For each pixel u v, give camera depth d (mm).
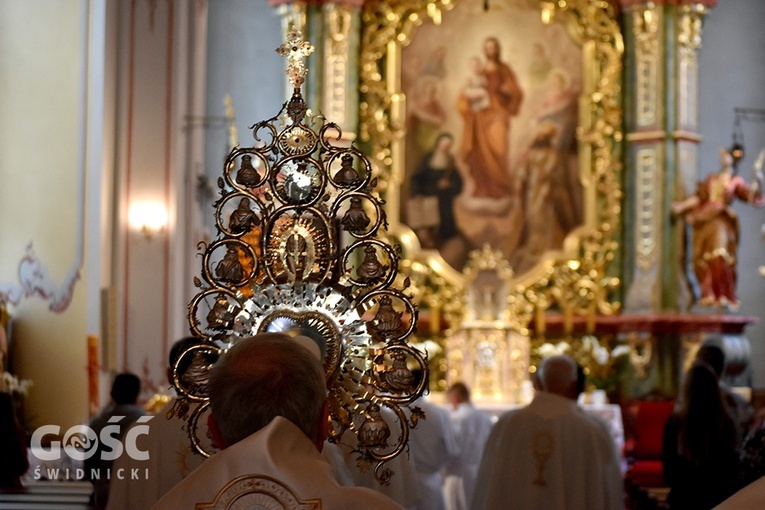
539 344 23125
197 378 4496
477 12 23828
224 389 3488
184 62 20719
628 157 23469
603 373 22922
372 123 23422
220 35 23609
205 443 5934
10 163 18344
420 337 23000
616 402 22922
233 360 3531
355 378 4426
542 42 23812
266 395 3455
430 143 23672
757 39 24594
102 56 18297
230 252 4547
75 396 17781
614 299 23359
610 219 23422
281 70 23594
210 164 23141
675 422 8711
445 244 23484
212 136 23156
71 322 17859
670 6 23250
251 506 3305
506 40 23828
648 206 23078
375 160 23422
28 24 18453
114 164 18969
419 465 11273
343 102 23141
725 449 8406
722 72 24453
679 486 8602
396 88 23609
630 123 23422
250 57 23641
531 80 23781
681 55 23266
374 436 4367
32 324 18078
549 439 9055
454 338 22422
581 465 9023
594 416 9398
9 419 9906
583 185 23531
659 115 23094
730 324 22422
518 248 23500
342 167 4602
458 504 14531
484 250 23094
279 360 3508
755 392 22609
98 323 17641
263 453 3344
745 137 24406
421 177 23641
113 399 9086
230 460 3357
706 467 8422
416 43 23781
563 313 23156
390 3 23703
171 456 6055
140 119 19312
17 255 18219
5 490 9875
